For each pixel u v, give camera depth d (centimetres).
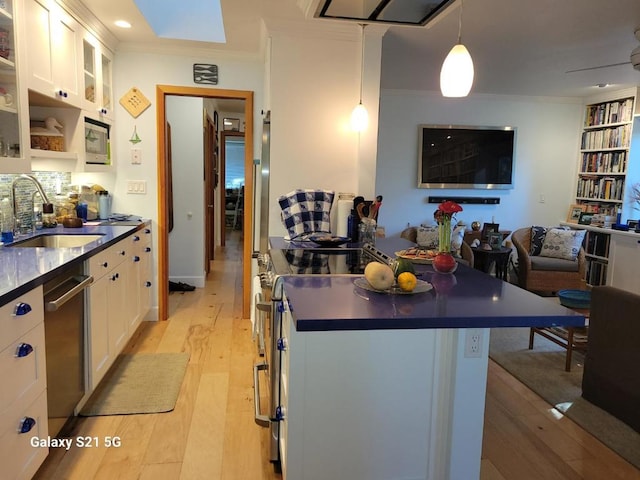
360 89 346
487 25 346
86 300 249
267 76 363
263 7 304
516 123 657
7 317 163
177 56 406
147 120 408
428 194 655
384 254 254
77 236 308
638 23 341
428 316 142
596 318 284
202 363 333
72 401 232
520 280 571
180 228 545
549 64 463
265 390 287
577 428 261
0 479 160
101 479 207
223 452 229
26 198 316
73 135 319
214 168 781
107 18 332
